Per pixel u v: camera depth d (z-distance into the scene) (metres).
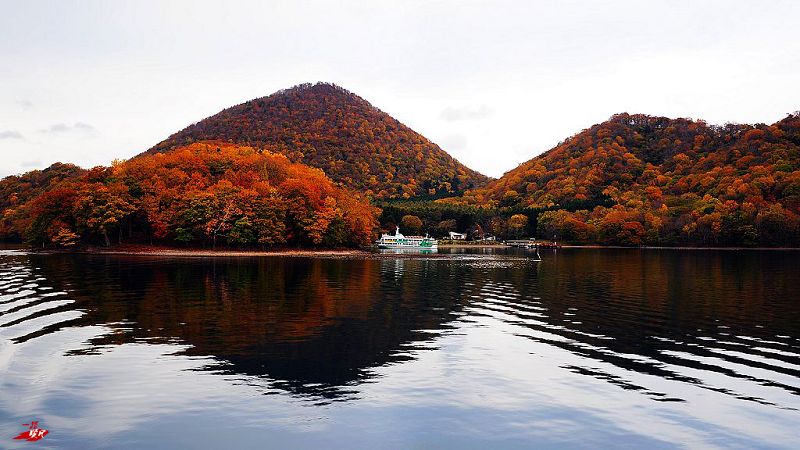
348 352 28.98
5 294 50.09
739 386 23.53
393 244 169.12
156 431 18.41
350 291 55.88
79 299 47.50
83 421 19.20
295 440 17.77
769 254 146.00
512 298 51.22
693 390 22.95
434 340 32.06
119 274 71.88
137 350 28.98
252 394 22.06
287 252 138.50
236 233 131.62
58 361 26.69
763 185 197.00
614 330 35.47
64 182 158.75
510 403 21.25
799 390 23.05
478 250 177.75
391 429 18.69
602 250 177.88
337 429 18.66
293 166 188.12
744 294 54.78
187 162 153.25
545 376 24.83
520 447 17.38
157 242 137.88
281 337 32.62
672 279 71.31
